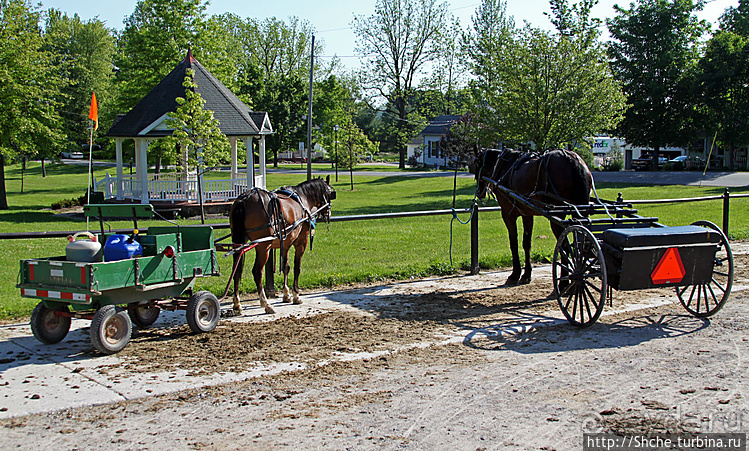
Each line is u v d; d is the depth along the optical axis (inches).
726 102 1925.4
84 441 193.6
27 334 313.9
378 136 4603.8
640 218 335.0
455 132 1910.7
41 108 1378.0
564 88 1122.0
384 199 1417.3
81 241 285.7
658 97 2050.9
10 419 210.1
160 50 1541.6
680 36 2105.1
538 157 393.1
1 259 601.0
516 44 1180.5
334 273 467.8
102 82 2834.6
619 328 315.6
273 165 3181.6
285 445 188.9
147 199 1162.0
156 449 187.5
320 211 401.7
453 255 564.1
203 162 1035.3
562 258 332.2
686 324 320.2
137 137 1165.1
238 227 333.7
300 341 299.0
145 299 290.8
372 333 312.3
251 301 390.6
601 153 2930.6
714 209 941.2
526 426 200.7
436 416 209.5
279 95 3144.7
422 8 2716.5
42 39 1391.5
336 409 216.5
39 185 2052.2
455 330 316.5
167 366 262.4
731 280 309.7
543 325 323.6
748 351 273.4
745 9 2246.6
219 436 195.9
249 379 246.5
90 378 247.9
